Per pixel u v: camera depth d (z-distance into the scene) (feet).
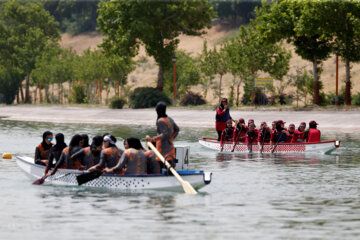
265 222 120.16
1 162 237.66
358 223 119.44
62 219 123.03
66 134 390.21
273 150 271.90
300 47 561.84
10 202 144.25
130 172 163.63
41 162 189.37
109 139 166.50
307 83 617.62
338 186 169.68
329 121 445.78
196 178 158.10
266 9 567.18
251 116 501.56
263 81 602.44
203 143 301.63
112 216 126.11
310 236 107.96
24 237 107.04
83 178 165.27
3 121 585.63
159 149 159.63
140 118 564.71
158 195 154.20
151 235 108.37
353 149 284.82
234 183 175.83
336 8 500.33
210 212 130.72
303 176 191.62
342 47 552.41
